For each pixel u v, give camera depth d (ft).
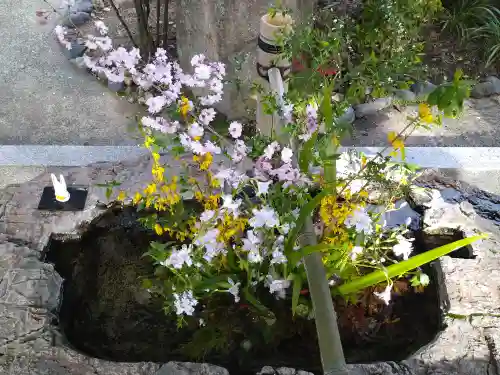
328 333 4.44
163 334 5.69
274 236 5.39
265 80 6.64
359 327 5.64
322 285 4.80
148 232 6.51
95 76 10.62
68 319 5.78
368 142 9.22
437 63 10.87
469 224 6.33
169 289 5.62
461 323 5.41
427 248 6.28
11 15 12.21
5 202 6.64
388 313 5.73
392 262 6.10
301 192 5.33
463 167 8.66
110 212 6.61
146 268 6.24
